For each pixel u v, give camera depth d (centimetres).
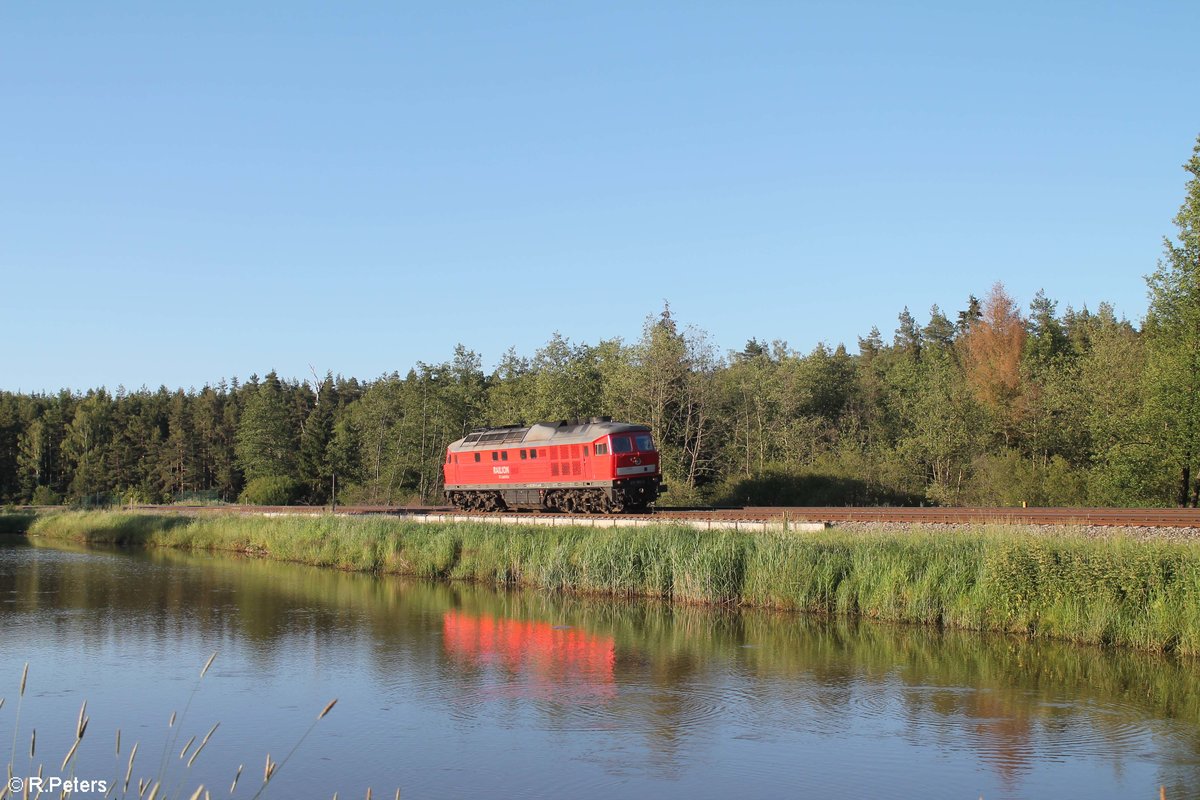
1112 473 4472
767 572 2905
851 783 1473
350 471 9300
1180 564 2241
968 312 11250
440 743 1684
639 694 1986
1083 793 1420
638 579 3209
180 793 1446
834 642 2433
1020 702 1880
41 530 6431
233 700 1981
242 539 5097
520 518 4109
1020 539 2525
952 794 1422
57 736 1742
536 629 2688
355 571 4103
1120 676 2033
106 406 12131
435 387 8419
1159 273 4438
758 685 2038
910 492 5200
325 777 1522
